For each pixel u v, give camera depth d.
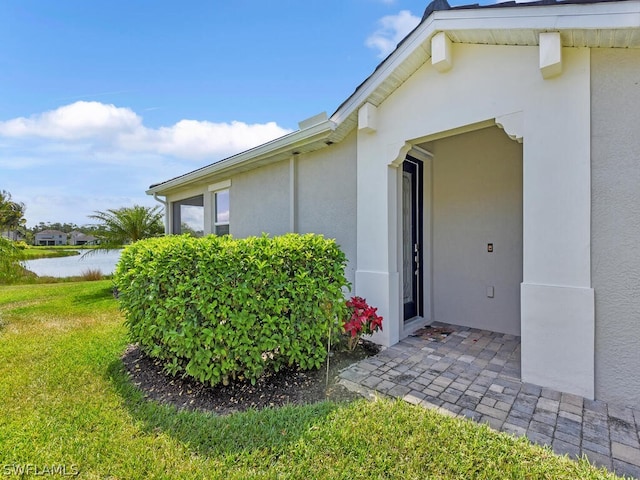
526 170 3.45
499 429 2.62
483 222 5.38
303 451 2.36
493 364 3.93
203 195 9.47
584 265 3.12
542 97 3.36
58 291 10.89
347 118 4.94
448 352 4.35
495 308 5.27
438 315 5.88
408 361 4.04
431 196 5.89
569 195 3.20
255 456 2.33
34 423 2.76
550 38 3.13
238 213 7.93
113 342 4.90
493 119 3.72
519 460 2.23
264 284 3.42
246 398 3.19
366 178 4.96
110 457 2.35
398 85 4.52
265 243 3.62
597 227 3.07
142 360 4.18
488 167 5.31
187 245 3.43
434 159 5.89
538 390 3.26
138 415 2.90
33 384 3.50
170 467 2.25
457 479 2.08
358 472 2.15
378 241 4.80
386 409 2.87
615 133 3.00
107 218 14.07
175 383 3.52
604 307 3.04
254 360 3.35
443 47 3.85
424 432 2.54
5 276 8.27
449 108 4.04
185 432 2.63
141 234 14.16
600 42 3.01
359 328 4.06
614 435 2.54
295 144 5.70
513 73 3.55
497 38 3.57
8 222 26.28
